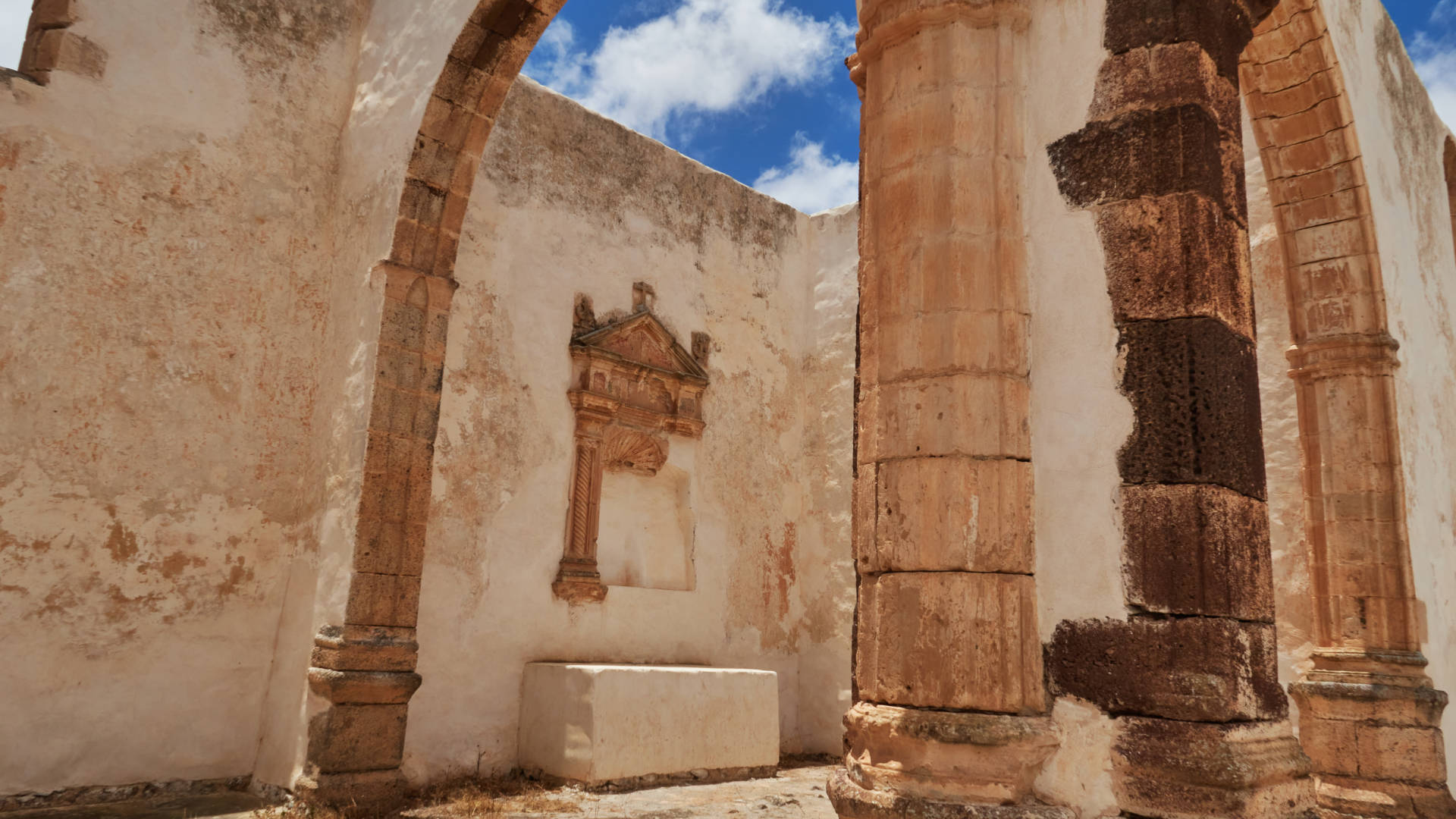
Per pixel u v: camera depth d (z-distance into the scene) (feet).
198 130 23.21
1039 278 12.32
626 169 32.86
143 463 21.61
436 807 21.63
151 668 21.25
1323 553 22.33
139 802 20.39
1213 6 12.38
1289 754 10.84
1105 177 12.03
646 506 32.14
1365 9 23.98
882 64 13.53
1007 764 10.90
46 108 21.12
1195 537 10.73
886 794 11.10
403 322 22.66
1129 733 10.57
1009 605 11.39
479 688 26.11
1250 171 27.73
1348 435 21.99
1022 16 12.99
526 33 23.34
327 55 25.85
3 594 19.58
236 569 22.71
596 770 24.43
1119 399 11.48
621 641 29.81
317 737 20.39
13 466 19.93
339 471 22.40
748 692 28.53
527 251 29.25
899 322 12.51
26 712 19.60
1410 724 20.42
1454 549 24.84
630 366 31.35
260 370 23.53
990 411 11.89
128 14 22.52
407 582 21.90
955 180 12.39
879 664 11.91
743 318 36.06
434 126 23.12
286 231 24.39
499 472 27.55
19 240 20.45
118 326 21.56
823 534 35.94
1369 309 21.80
